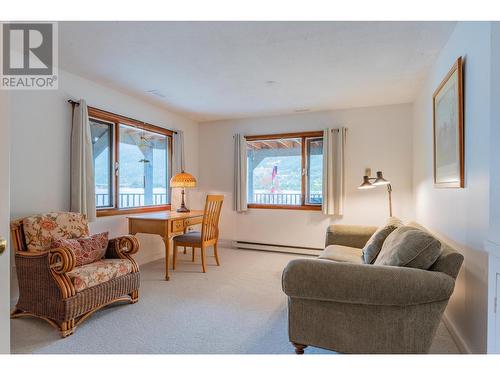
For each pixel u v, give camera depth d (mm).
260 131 4930
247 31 2258
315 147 4641
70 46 2512
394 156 4164
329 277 1612
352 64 2852
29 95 2730
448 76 2199
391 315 1595
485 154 1614
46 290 2158
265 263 4066
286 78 3230
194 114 4816
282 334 2137
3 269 1154
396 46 2482
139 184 4172
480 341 1679
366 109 4309
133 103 3928
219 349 1930
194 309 2559
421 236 1713
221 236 5180
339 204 4309
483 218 1642
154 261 4156
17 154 2635
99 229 3453
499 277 1098
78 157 3039
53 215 2586
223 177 5160
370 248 2381
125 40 2404
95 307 2309
